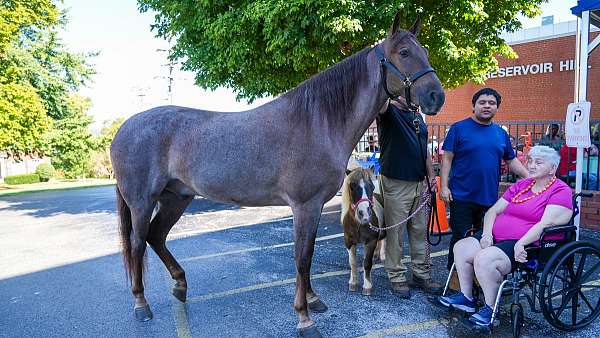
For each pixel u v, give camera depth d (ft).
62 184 72.33
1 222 27.09
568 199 8.85
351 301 10.94
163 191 10.80
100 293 12.29
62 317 10.56
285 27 20.59
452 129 10.68
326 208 25.54
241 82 27.27
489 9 24.40
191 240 18.60
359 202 9.95
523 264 8.77
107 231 22.26
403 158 10.46
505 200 9.67
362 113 8.86
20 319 10.52
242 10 21.34
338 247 16.25
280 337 9.08
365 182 10.17
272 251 16.26
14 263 16.08
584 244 8.66
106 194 45.29
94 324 10.07
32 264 15.81
